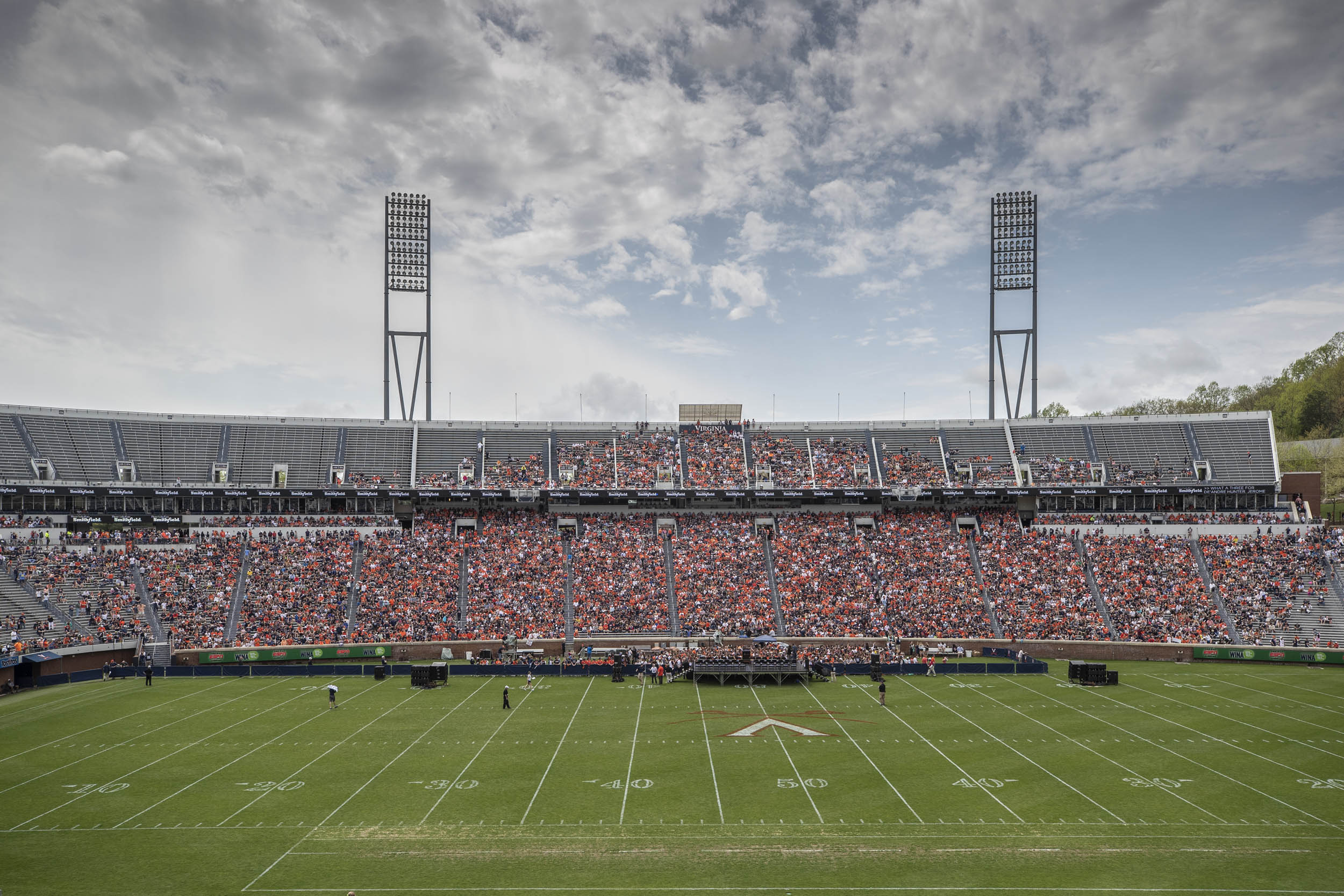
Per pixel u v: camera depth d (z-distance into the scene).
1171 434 102.81
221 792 42.16
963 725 53.88
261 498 96.88
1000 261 111.00
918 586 86.31
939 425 109.00
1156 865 33.25
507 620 81.44
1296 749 48.09
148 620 77.69
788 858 34.09
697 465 103.25
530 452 104.75
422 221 110.06
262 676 71.94
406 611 81.69
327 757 47.69
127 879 32.66
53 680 68.75
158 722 55.75
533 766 45.94
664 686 67.38
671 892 31.42
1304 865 33.19
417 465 101.50
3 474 85.81
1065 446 103.75
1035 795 40.88
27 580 77.00
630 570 89.25
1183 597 82.00
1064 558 89.38
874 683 67.88
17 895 31.34
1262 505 96.94
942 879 32.16
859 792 41.50
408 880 32.44
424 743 50.44
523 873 32.97
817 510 101.38
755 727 53.88
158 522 92.19
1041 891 31.19
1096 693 63.09
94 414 95.50
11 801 41.00
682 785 42.69
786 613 83.25
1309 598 79.69
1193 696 61.56
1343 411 156.00
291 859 34.34
